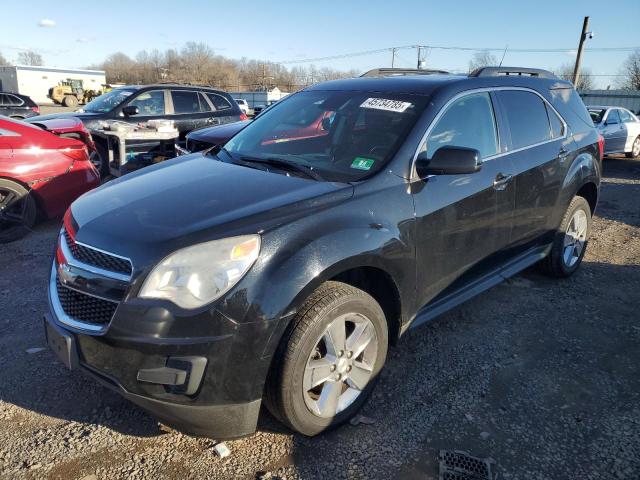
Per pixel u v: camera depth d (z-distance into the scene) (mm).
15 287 4441
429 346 3584
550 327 3896
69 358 2371
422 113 3197
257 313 2242
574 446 2629
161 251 2227
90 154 8648
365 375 2777
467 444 2633
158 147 8406
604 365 3396
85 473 2398
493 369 3316
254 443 2613
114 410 2857
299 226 2439
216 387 2236
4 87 47469
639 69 55406
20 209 5754
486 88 3699
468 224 3303
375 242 2639
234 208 2492
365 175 2898
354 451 2570
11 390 3008
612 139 14234
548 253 4516
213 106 10258
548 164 4059
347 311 2561
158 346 2166
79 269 2418
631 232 6660
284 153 3373
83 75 51250
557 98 4453
